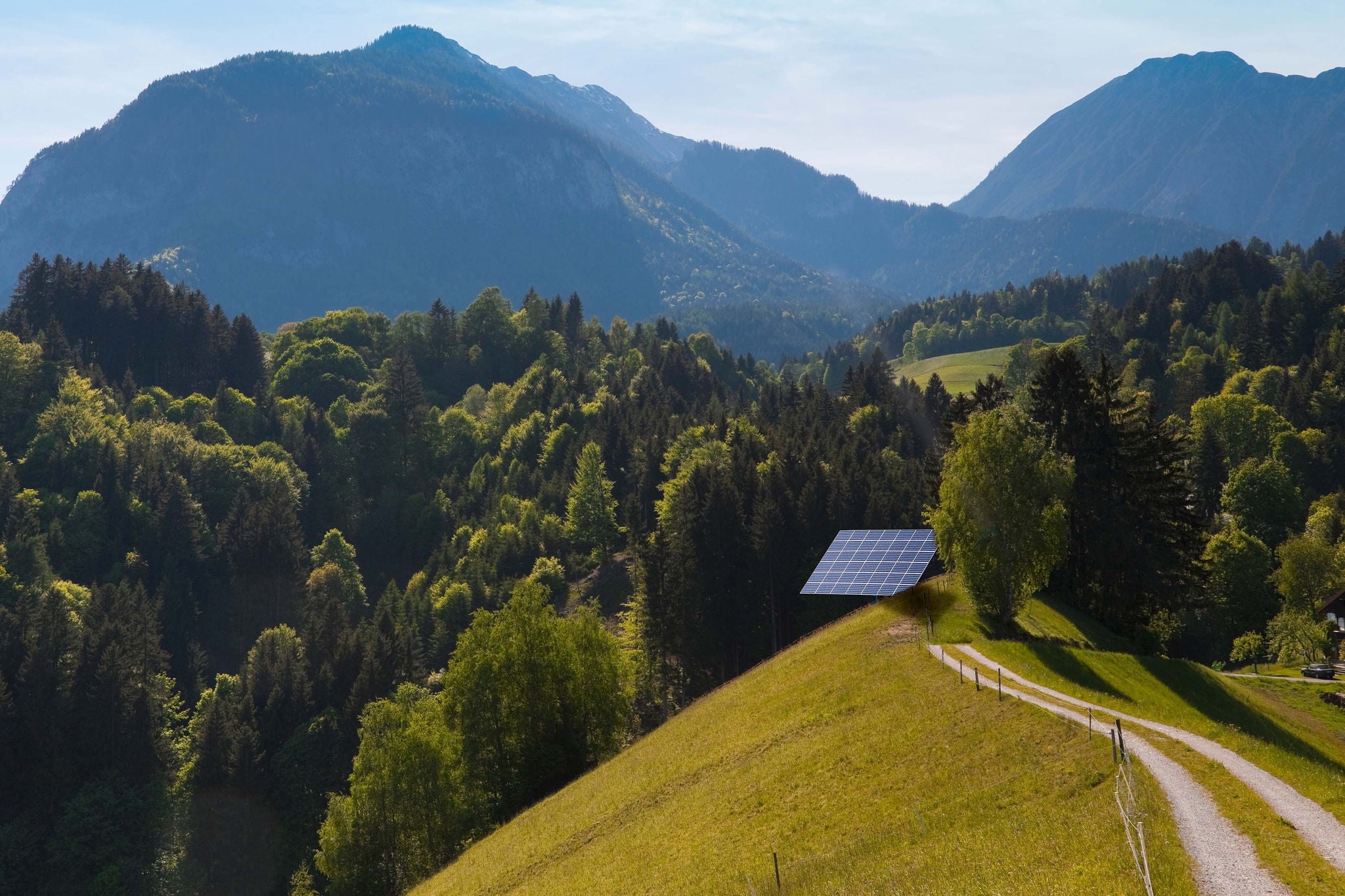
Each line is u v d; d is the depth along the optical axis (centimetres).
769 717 5475
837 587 7206
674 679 10400
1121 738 3078
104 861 9038
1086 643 6244
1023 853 2769
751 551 10200
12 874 8862
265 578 14150
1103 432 7375
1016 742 3697
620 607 12875
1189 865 2336
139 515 14600
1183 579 7275
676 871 3916
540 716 7656
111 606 11481
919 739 4162
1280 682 7462
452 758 7694
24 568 12631
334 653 11338
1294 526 13650
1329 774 2833
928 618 6238
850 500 11494
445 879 5722
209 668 13425
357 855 7319
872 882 3009
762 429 16362
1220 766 2973
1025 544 6012
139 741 9800
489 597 13650
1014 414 6328
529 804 7425
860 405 19075
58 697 9788
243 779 9794
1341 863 2238
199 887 9262
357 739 10194
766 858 3653
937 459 9062
